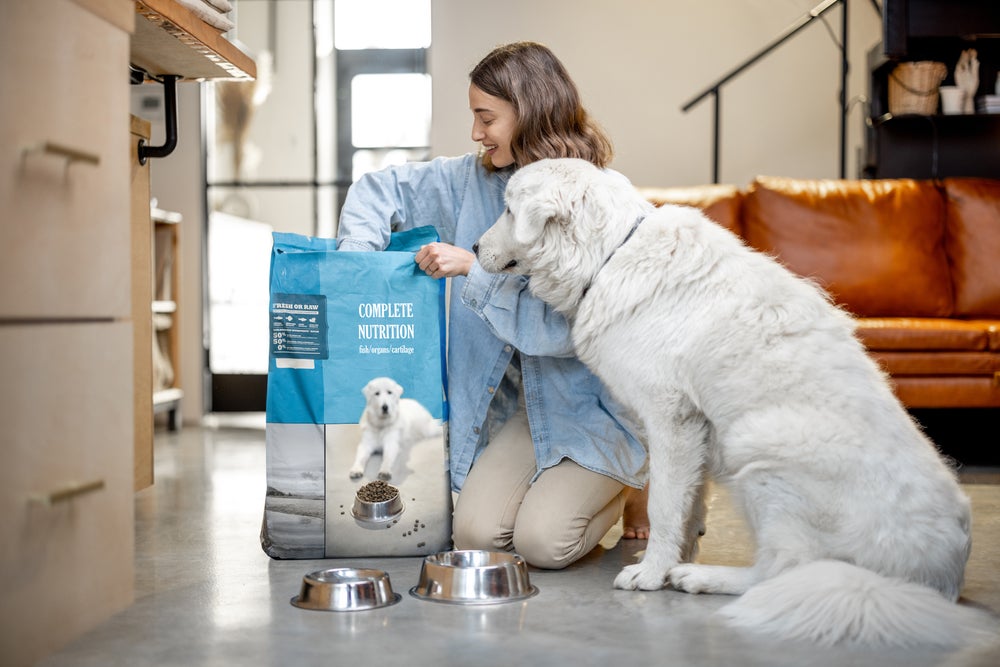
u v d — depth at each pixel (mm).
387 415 2082
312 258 2092
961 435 4500
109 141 1507
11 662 1279
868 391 1773
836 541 1715
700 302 1850
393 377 2109
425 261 2078
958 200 4461
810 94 5574
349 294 2098
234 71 2477
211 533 2473
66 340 1388
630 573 1886
